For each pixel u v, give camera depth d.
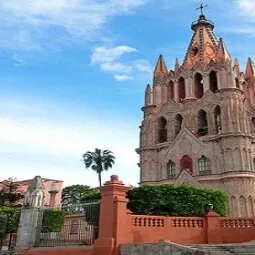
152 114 61.72
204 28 67.75
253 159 50.75
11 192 64.19
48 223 22.61
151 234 20.06
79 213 21.48
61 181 82.19
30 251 21.33
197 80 62.00
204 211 26.05
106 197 19.02
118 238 17.83
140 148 59.56
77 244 20.39
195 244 19.98
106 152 88.25
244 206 46.25
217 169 50.59
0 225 29.92
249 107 59.75
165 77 65.25
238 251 17.14
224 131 51.56
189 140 55.19
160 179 56.06
